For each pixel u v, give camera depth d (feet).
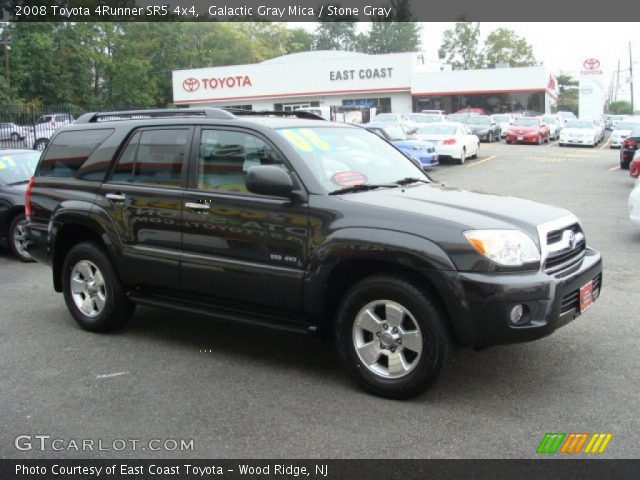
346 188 15.57
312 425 13.21
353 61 166.20
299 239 15.08
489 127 122.62
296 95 172.35
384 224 14.10
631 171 49.06
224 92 178.70
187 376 15.99
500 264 13.24
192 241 16.88
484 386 14.93
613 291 23.06
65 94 165.89
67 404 14.47
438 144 82.64
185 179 17.24
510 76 154.71
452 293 13.26
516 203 15.62
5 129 86.28
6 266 29.84
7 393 15.11
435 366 13.67
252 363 16.81
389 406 14.03
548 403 13.97
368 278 14.43
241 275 15.96
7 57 153.48
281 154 15.78
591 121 117.19
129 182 18.42
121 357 17.43
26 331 19.85
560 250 14.43
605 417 13.26
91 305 19.58
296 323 15.65
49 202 20.12
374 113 127.03
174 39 207.82
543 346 17.48
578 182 60.85
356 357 14.70
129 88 187.62
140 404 14.39
